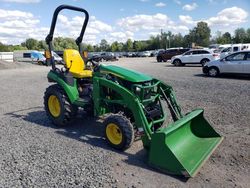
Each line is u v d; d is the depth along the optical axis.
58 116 6.78
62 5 6.66
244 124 7.10
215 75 17.55
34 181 4.38
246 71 16.36
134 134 5.52
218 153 5.37
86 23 7.18
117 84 5.58
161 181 4.38
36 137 6.29
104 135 5.68
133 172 4.65
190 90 12.08
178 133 5.14
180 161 4.46
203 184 4.30
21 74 21.19
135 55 68.06
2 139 6.19
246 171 4.70
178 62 28.11
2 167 4.85
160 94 5.95
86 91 6.70
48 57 7.11
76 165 4.89
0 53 42.94
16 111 8.67
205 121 5.77
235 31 92.69
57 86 6.97
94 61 7.18
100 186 4.23
